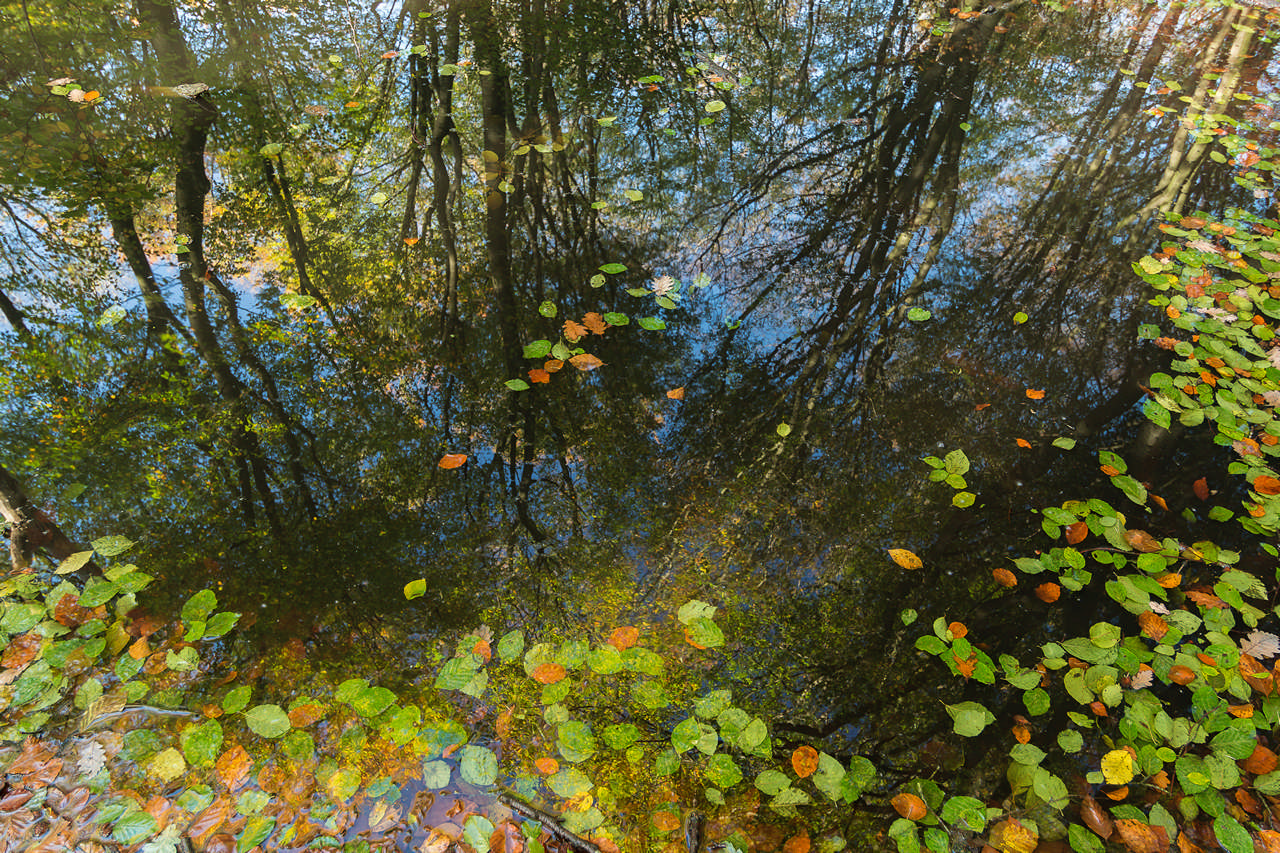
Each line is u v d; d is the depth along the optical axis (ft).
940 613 7.59
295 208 13.92
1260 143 15.99
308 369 10.59
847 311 11.88
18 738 6.08
